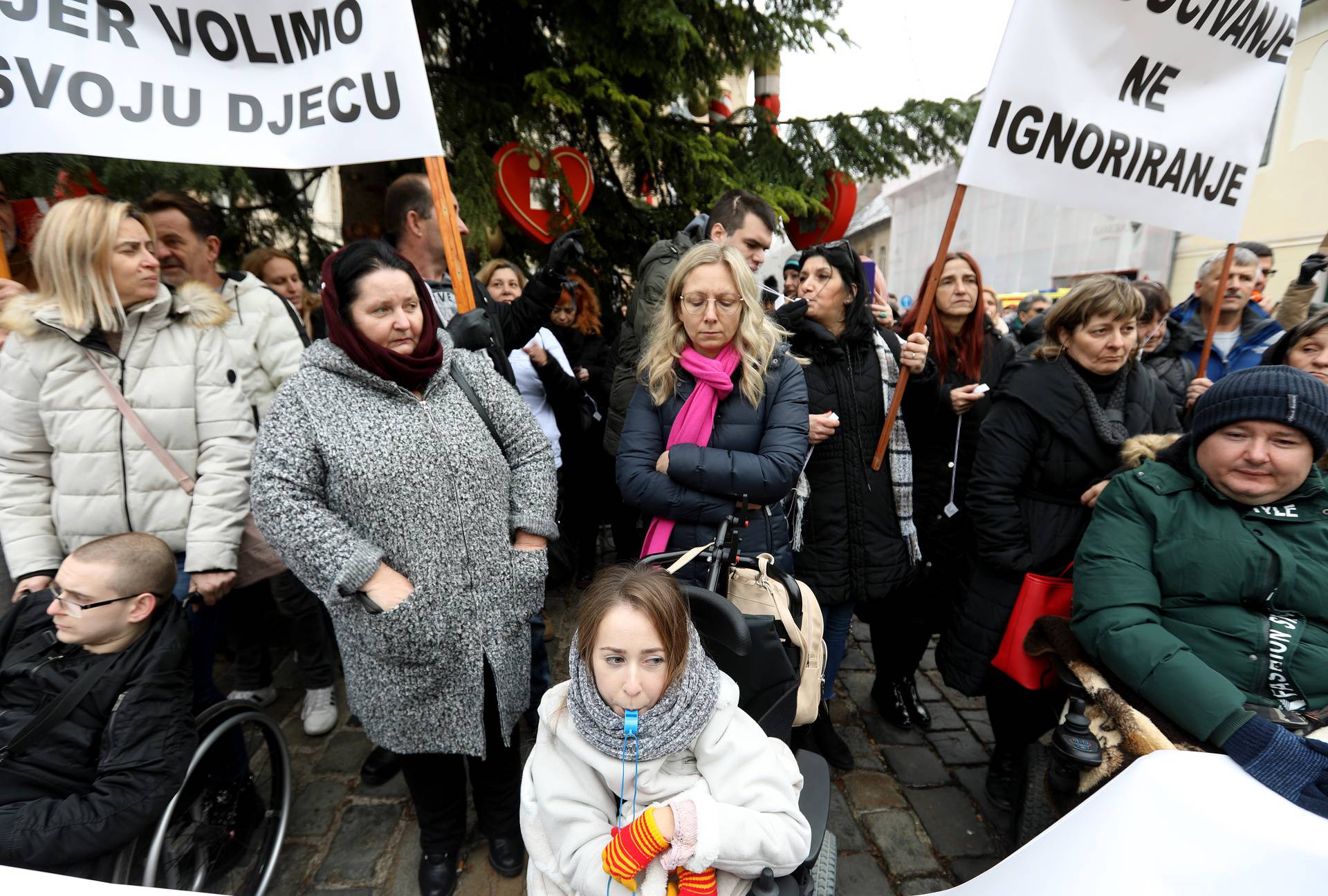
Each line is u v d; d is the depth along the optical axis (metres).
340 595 1.35
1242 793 1.11
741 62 4.25
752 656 1.29
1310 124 8.08
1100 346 1.90
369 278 1.37
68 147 1.74
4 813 1.32
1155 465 1.64
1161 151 2.16
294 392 1.40
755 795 1.12
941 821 2.14
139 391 1.75
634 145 4.02
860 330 2.19
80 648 1.48
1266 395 1.38
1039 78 1.99
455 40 3.98
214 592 1.79
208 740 1.63
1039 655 1.80
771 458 1.75
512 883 1.86
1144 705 1.47
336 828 2.09
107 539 1.50
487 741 1.74
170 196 2.25
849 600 2.21
